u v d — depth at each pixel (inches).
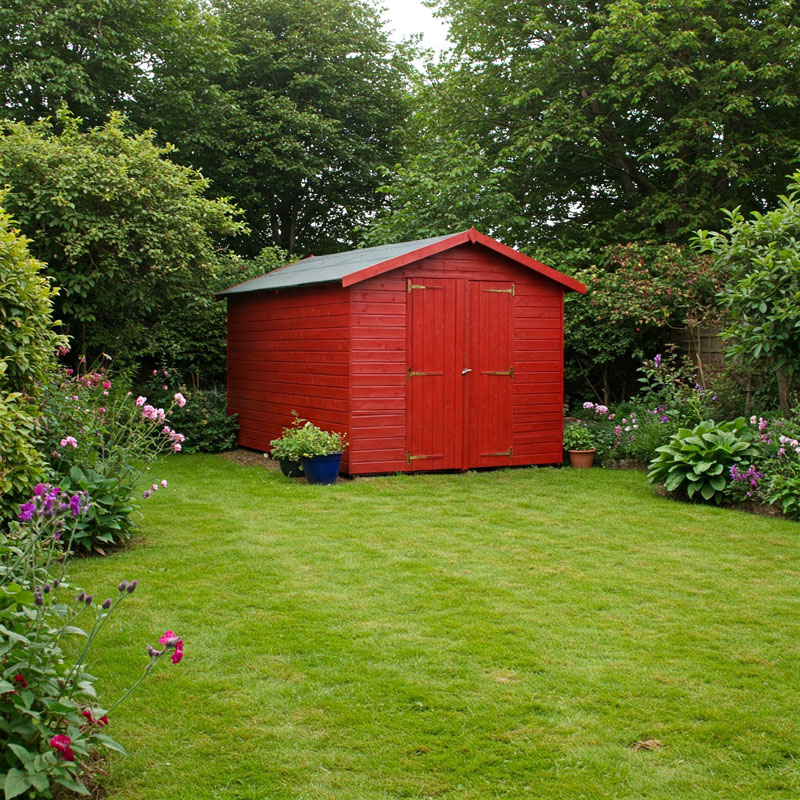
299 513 305.9
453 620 189.8
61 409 275.3
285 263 637.9
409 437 391.2
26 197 425.4
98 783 120.3
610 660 167.2
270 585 215.6
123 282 474.0
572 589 214.5
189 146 773.3
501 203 679.7
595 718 141.8
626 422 452.1
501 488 360.5
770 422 357.4
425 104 808.9
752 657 169.0
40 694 112.3
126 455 270.1
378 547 256.4
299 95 922.7
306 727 137.8
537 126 729.6
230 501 328.2
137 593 207.2
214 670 160.2
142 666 161.2
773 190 721.0
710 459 332.5
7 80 622.5
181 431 486.9
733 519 299.4
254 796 117.2
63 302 464.8
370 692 151.0
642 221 697.0
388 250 426.9
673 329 534.6
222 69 778.2
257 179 896.3
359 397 378.6
